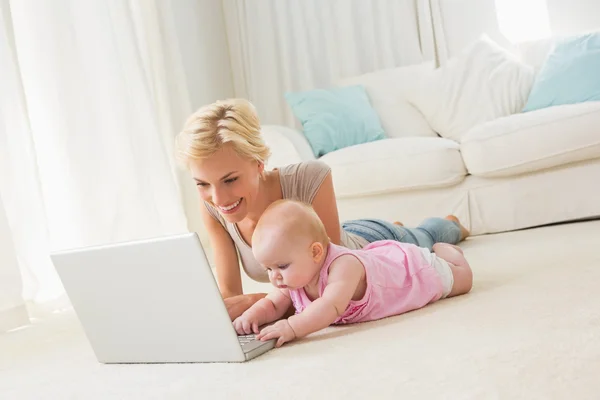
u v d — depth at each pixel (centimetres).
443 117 344
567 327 122
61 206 266
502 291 163
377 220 204
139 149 300
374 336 137
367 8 405
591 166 275
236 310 162
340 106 345
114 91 291
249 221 167
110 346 150
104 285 142
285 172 170
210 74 409
